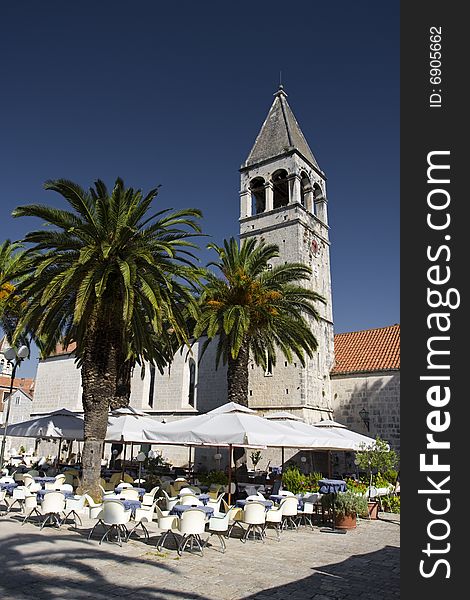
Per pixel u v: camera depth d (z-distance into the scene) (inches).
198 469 1296.8
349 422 1314.0
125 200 731.4
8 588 324.2
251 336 1006.4
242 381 976.9
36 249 726.5
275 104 1621.6
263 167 1525.6
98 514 487.5
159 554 440.1
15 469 1232.2
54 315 753.0
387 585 369.7
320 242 1497.3
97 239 703.1
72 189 685.3
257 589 348.2
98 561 403.9
